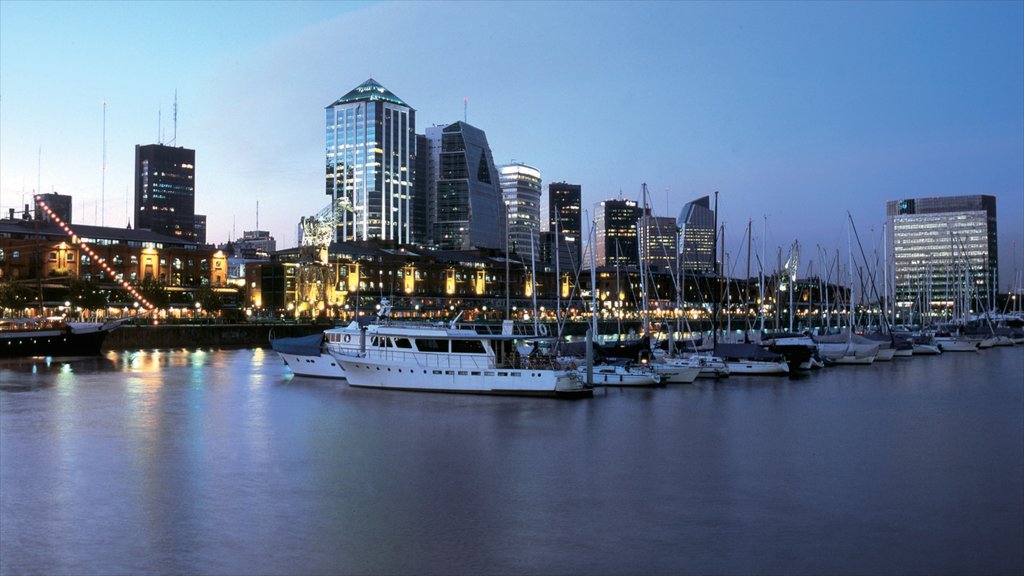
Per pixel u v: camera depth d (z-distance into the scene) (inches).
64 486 1803.6
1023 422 2783.0
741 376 4264.3
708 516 1605.6
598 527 1531.7
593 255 4259.4
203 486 1812.3
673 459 2127.2
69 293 7736.2
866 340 5580.7
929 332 7268.7
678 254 5944.9
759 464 2075.5
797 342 5349.4
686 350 4690.0
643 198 4746.6
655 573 1300.4
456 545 1425.9
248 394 3358.8
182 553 1378.0
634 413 2878.9
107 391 3476.9
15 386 3661.4
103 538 1451.8
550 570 1312.7
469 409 2930.6
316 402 3100.4
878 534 1494.8
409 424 2620.6
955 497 1753.2
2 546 1409.9
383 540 1451.8
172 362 5118.1
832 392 3604.8
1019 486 1851.6
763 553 1393.9
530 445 2294.5
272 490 1781.5
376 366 3452.3
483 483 1855.3
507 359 3351.4
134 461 2063.2
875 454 2210.9
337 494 1752.0
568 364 3472.0
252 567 1317.7
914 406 3174.2
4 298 7293.3
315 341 4094.5
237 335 7337.6
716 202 5152.6
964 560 1363.2
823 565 1337.4
